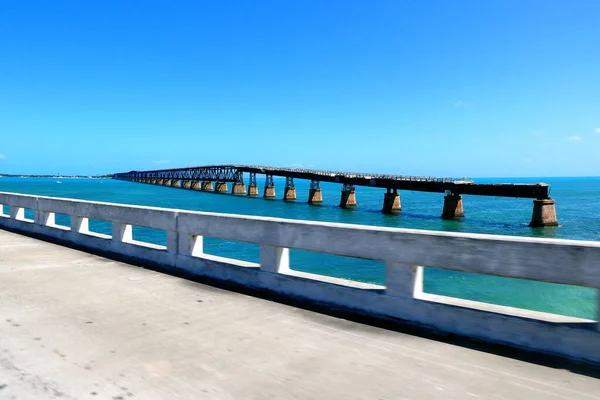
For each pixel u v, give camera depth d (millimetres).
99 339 4406
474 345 4250
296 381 3533
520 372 3670
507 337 4191
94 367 3768
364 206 62062
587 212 49219
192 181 126062
